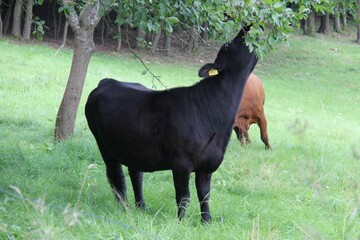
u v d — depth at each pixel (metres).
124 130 7.98
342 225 7.72
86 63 12.72
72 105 12.58
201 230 7.27
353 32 54.34
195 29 8.01
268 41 7.07
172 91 7.96
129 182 10.05
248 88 13.66
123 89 8.45
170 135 7.64
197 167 7.70
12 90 18.70
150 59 37.47
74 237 6.39
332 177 11.03
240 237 7.05
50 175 9.68
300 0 8.34
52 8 41.44
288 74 38.22
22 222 6.70
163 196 9.23
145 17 7.00
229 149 12.90
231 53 7.72
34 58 27.05
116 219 7.37
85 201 8.12
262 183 10.42
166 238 6.67
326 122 21.98
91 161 11.26
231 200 9.16
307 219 8.34
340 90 34.50
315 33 51.06
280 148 13.91
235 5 6.96
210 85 7.73
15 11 35.44
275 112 23.66
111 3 7.54
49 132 13.26
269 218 8.34
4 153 10.45
